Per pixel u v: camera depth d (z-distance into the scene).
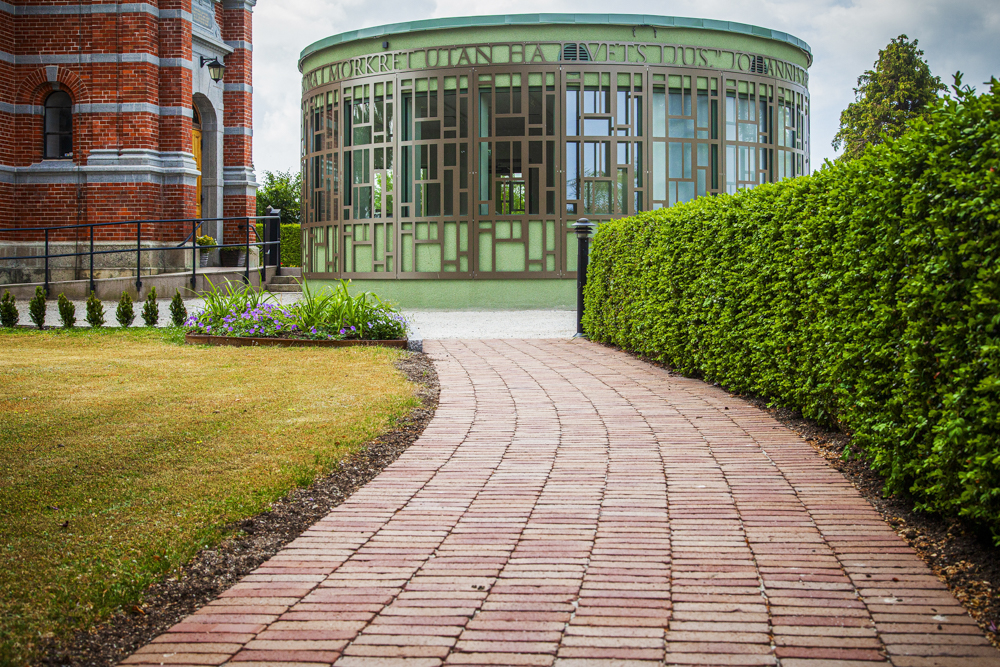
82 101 17.83
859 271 4.41
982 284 3.19
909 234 3.83
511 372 8.38
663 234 8.60
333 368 8.20
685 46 15.59
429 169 15.82
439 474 4.63
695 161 15.66
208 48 20.27
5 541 3.47
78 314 13.63
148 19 17.78
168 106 18.30
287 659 2.53
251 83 21.62
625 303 10.05
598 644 2.60
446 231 15.86
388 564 3.30
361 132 16.39
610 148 15.48
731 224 6.96
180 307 11.87
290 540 3.62
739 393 7.07
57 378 7.52
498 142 15.56
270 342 10.14
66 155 18.27
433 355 9.70
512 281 15.84
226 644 2.63
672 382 7.77
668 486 4.35
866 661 2.48
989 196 3.14
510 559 3.34
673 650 2.56
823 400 5.37
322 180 17.12
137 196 17.72
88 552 3.35
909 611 2.81
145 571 3.18
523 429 5.75
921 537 3.52
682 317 8.01
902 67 38.16
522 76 15.36
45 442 5.14
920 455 3.78
